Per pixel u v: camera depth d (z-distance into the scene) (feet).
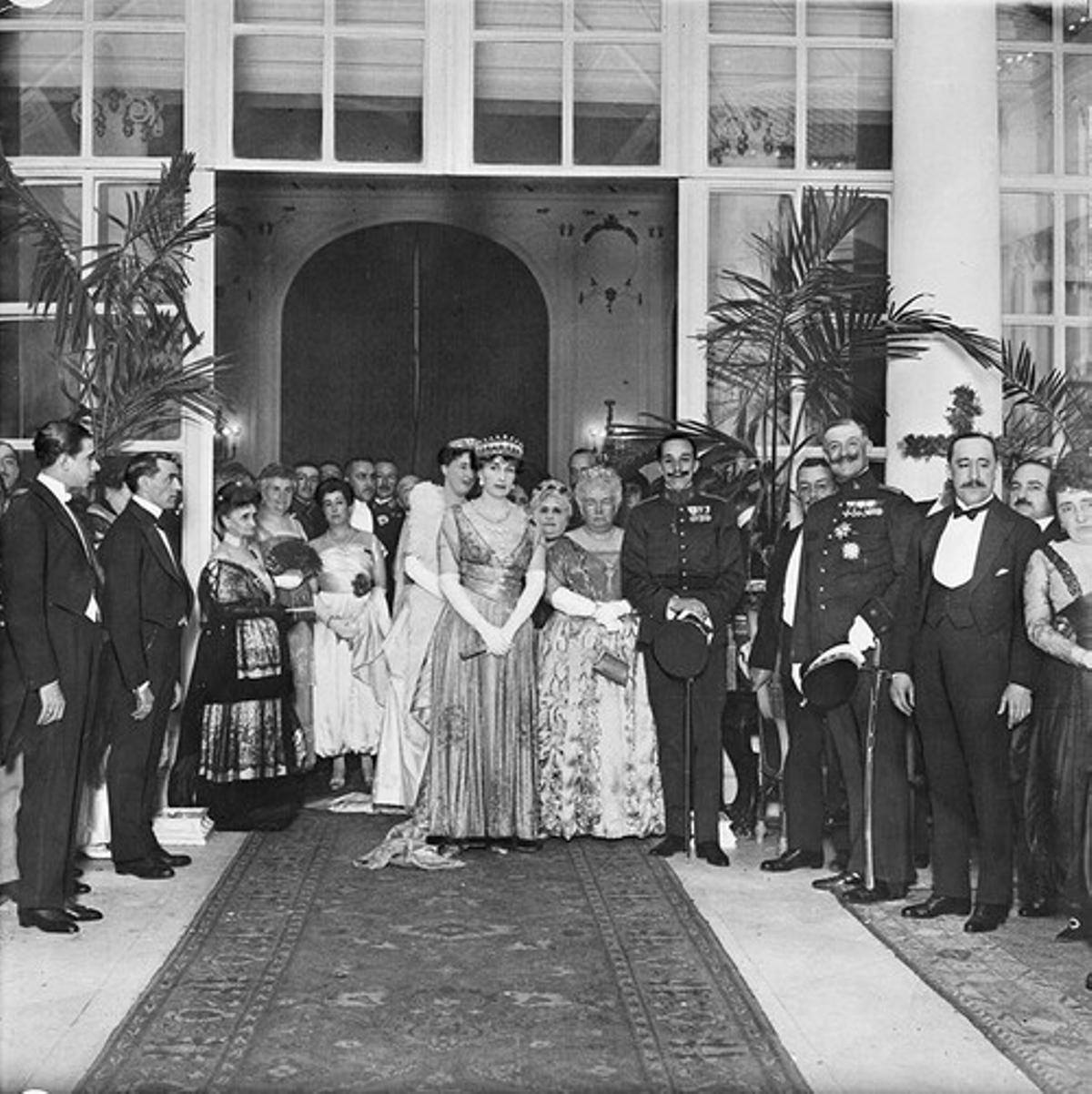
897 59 28.30
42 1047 15.12
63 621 19.66
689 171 29.76
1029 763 20.40
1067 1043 15.19
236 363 54.80
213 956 18.21
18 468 23.06
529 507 26.73
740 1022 15.84
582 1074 14.37
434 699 24.38
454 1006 16.38
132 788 22.43
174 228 27.89
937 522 20.44
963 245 27.66
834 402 28.94
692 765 23.95
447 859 23.45
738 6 29.89
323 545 30.58
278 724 26.61
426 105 29.76
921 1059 14.83
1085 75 30.22
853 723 21.84
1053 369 29.01
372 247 55.42
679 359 29.86
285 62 29.71
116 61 29.60
